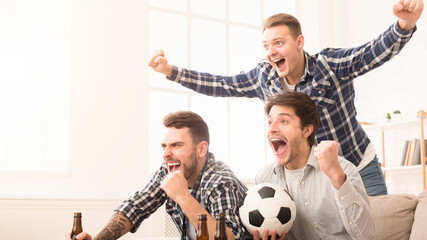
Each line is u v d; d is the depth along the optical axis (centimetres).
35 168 400
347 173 154
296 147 155
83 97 395
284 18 205
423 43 482
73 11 398
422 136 443
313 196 159
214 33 494
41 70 411
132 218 179
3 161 394
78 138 390
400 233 185
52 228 369
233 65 505
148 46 425
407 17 177
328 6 549
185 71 234
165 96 456
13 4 407
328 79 209
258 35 524
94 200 384
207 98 480
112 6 414
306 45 541
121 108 407
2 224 358
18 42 406
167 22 467
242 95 240
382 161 508
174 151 162
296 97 155
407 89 492
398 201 190
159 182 184
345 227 142
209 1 495
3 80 400
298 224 163
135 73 416
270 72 218
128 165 404
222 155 483
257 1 526
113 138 402
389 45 190
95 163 393
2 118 396
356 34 548
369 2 539
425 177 437
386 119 486
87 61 399
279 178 168
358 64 203
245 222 151
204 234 126
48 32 414
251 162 500
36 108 407
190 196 146
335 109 214
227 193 156
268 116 158
